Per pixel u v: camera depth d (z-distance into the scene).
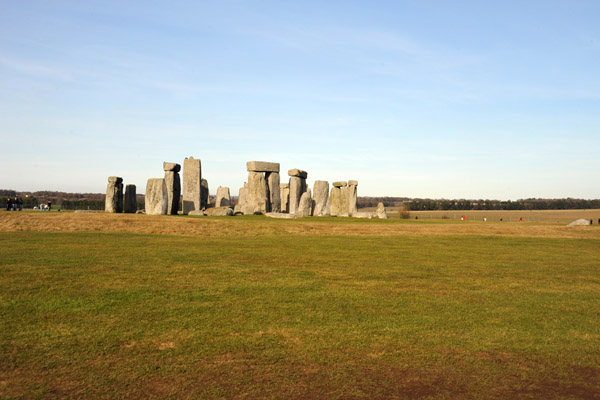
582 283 13.15
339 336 8.45
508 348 8.13
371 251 19.06
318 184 46.50
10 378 6.56
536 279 13.69
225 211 37.09
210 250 17.73
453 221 41.59
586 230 30.72
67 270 12.65
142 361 7.23
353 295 11.16
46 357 7.23
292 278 12.79
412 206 111.00
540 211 98.50
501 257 18.34
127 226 24.44
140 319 8.98
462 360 7.61
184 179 40.12
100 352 7.48
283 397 6.29
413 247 20.97
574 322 9.51
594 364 7.54
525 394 6.55
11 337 7.89
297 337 8.35
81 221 24.52
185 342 7.98
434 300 10.93
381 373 7.09
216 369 7.05
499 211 99.00
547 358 7.76
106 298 10.16
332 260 16.27
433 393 6.52
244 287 11.56
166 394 6.29
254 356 7.53
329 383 6.73
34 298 9.95
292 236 24.53
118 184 36.06
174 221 26.34
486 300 11.05
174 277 12.36
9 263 13.36
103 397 6.16
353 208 47.59
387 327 8.98
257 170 42.34
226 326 8.77
